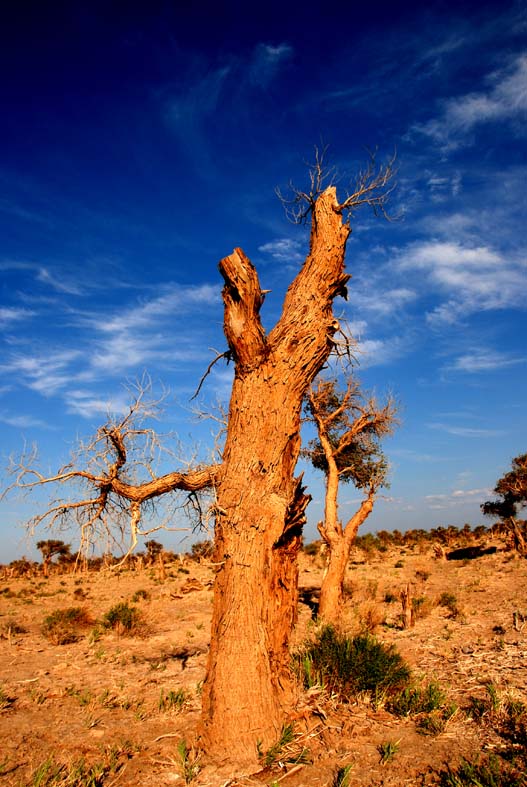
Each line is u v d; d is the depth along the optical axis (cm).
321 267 671
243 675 561
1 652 1284
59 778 527
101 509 716
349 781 495
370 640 845
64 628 1537
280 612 669
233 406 656
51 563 4591
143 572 3616
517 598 1723
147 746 617
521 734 572
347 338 711
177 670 1048
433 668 936
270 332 672
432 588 2147
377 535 5250
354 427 1714
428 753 552
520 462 3198
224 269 630
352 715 676
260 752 539
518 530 3183
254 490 616
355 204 695
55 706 805
